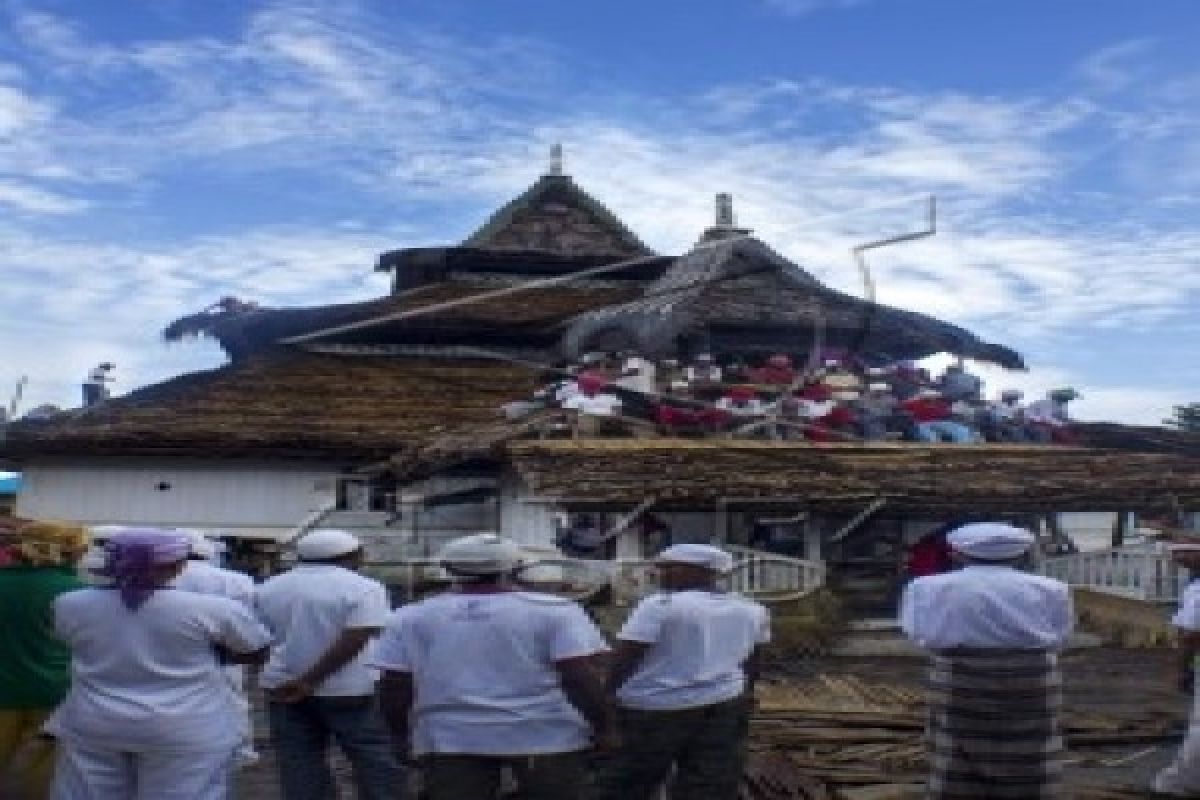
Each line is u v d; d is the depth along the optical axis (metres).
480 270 31.02
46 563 6.86
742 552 16.84
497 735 5.19
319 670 6.57
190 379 26.16
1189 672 8.22
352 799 8.30
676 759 6.64
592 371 22.34
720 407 20.98
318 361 26.59
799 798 8.28
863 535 19.19
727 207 26.73
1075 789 8.66
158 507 24.02
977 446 20.41
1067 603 6.71
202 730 5.54
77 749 5.53
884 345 26.34
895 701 11.68
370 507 23.91
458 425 24.05
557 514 18.97
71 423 24.28
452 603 5.35
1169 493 18.41
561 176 31.98
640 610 6.50
